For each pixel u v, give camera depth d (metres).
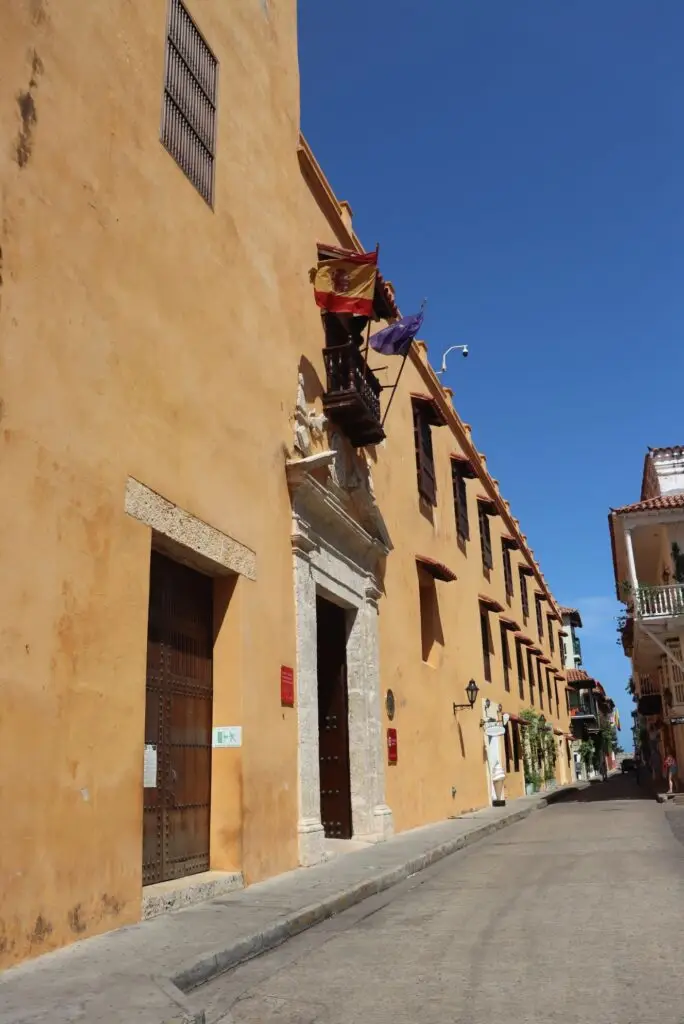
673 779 25.11
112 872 6.10
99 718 6.17
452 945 5.84
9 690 5.29
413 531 17.20
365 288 12.33
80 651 6.04
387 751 13.88
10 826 5.16
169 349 7.90
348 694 12.94
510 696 26.52
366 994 4.70
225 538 8.64
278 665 9.66
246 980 5.11
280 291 11.09
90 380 6.56
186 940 5.66
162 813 7.50
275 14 12.10
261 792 8.80
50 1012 4.04
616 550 27.59
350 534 12.78
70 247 6.49
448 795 17.44
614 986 4.63
